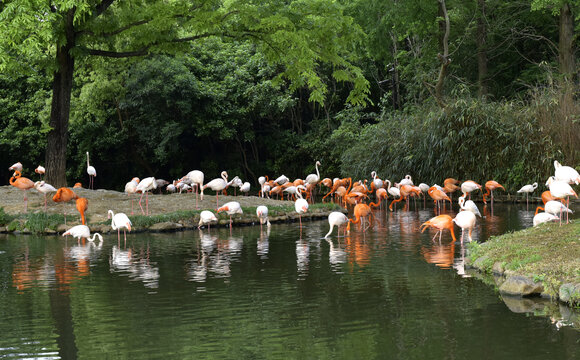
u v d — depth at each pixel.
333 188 22.86
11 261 10.64
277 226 16.12
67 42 18.89
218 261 10.45
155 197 19.39
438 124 23.42
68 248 12.21
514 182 22.41
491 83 30.81
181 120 34.34
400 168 25.02
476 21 28.70
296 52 18.52
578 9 25.56
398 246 11.87
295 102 34.75
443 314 6.82
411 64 31.14
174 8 18.38
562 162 21.14
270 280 8.80
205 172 37.81
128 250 11.84
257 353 5.64
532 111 22.36
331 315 6.88
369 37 28.45
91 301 7.65
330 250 11.52
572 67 25.17
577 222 10.73
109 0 19.38
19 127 34.72
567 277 7.38
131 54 20.39
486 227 14.45
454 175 23.75
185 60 33.50
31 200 17.70
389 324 6.49
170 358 5.53
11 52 17.30
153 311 7.14
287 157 36.25
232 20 20.55
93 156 36.72
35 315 7.01
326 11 19.84
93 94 30.94
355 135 32.22
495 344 5.76
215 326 6.51
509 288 7.66
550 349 5.59
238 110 34.59
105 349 5.79
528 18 29.31
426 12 27.91
